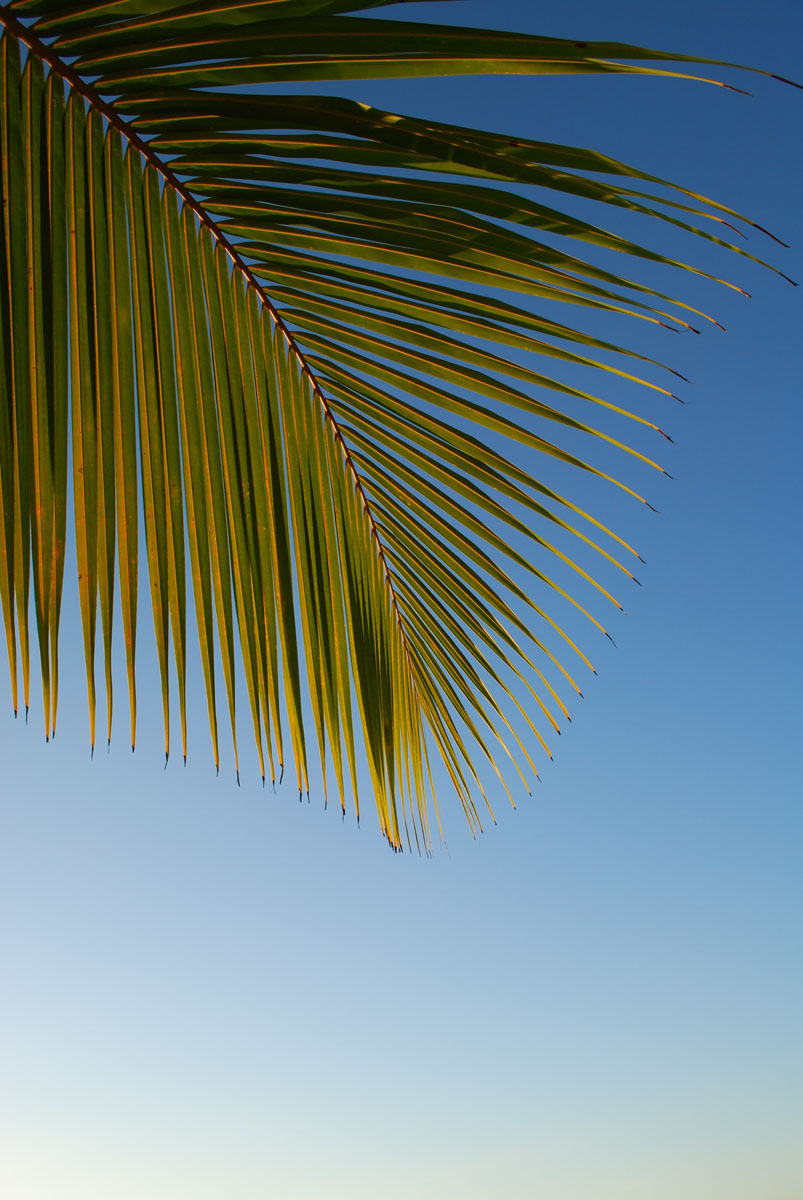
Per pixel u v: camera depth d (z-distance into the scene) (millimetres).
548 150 1600
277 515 1962
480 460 2174
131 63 1611
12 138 1584
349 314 1955
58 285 1619
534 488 2150
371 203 1744
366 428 2193
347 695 2211
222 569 1834
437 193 1706
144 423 1716
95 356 1653
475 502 2273
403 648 2629
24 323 1577
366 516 2371
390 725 2453
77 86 1635
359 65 1592
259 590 1892
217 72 1616
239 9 1545
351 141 1671
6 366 1553
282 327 1993
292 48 1573
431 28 1521
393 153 1670
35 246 1599
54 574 1576
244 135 1684
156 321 1730
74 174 1640
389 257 1820
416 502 2330
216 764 1780
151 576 1727
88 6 1557
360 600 2320
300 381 2074
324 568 2141
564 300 1790
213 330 1835
